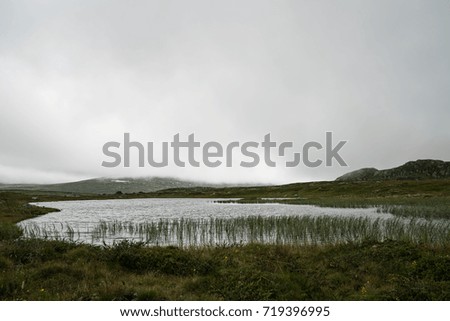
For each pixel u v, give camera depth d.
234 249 19.81
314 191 139.88
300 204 86.75
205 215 60.22
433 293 11.30
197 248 20.78
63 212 69.50
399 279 12.97
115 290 11.60
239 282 12.09
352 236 28.62
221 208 80.62
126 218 54.81
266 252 18.38
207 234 33.19
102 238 32.22
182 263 15.31
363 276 14.03
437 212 48.19
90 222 47.94
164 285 12.65
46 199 135.12
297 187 163.12
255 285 11.80
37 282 12.72
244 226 36.00
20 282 12.28
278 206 83.56
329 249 19.28
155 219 52.72
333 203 77.62
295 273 13.74
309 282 12.52
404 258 15.72
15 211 57.91
